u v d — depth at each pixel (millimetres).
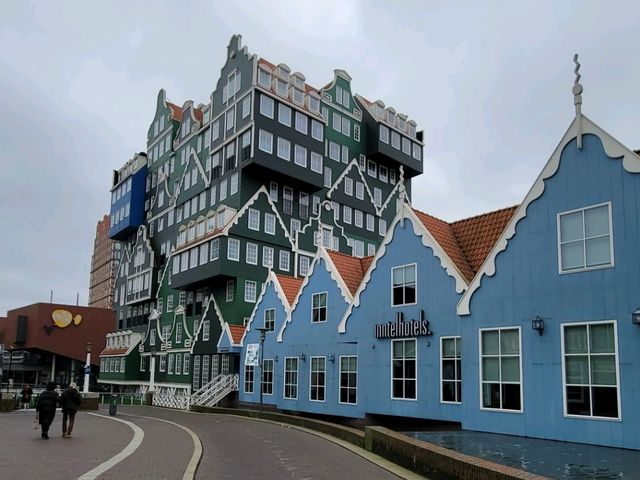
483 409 19266
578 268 17141
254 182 50844
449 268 22156
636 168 16125
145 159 76062
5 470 13219
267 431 23562
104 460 15039
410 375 23391
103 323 83625
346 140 61000
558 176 18016
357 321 26406
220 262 47031
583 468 11859
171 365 57188
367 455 15891
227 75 55000
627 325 15797
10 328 86938
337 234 57156
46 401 20625
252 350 38031
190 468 13664
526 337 18266
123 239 80250
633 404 15336
